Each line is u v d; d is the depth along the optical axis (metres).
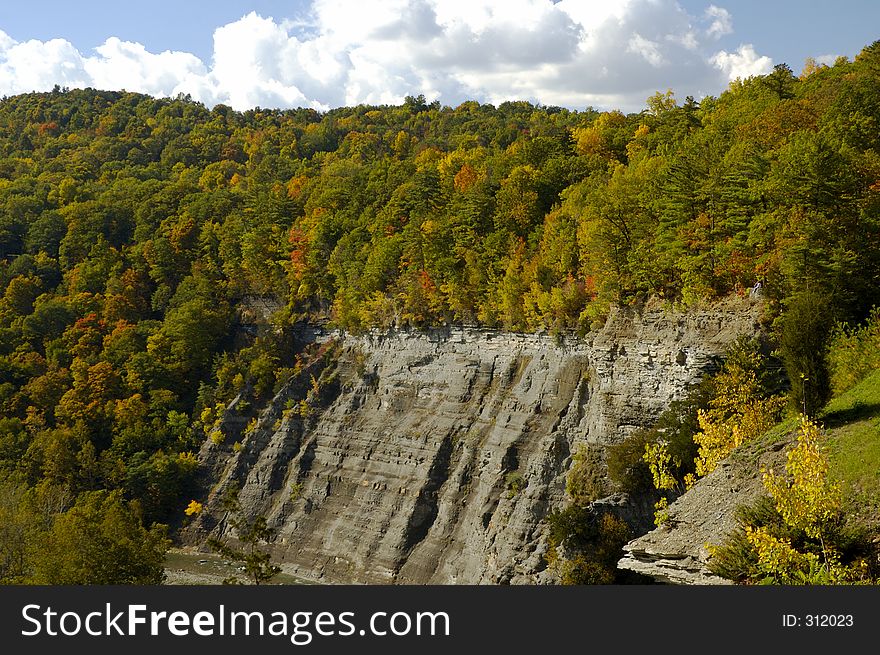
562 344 88.94
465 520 88.56
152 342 130.62
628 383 74.44
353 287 121.31
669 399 70.44
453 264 107.44
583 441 79.88
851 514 30.56
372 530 96.62
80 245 157.38
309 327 127.44
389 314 114.31
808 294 47.56
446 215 120.81
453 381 102.50
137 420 121.69
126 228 164.88
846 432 37.28
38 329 137.88
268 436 116.81
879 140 74.19
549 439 82.00
